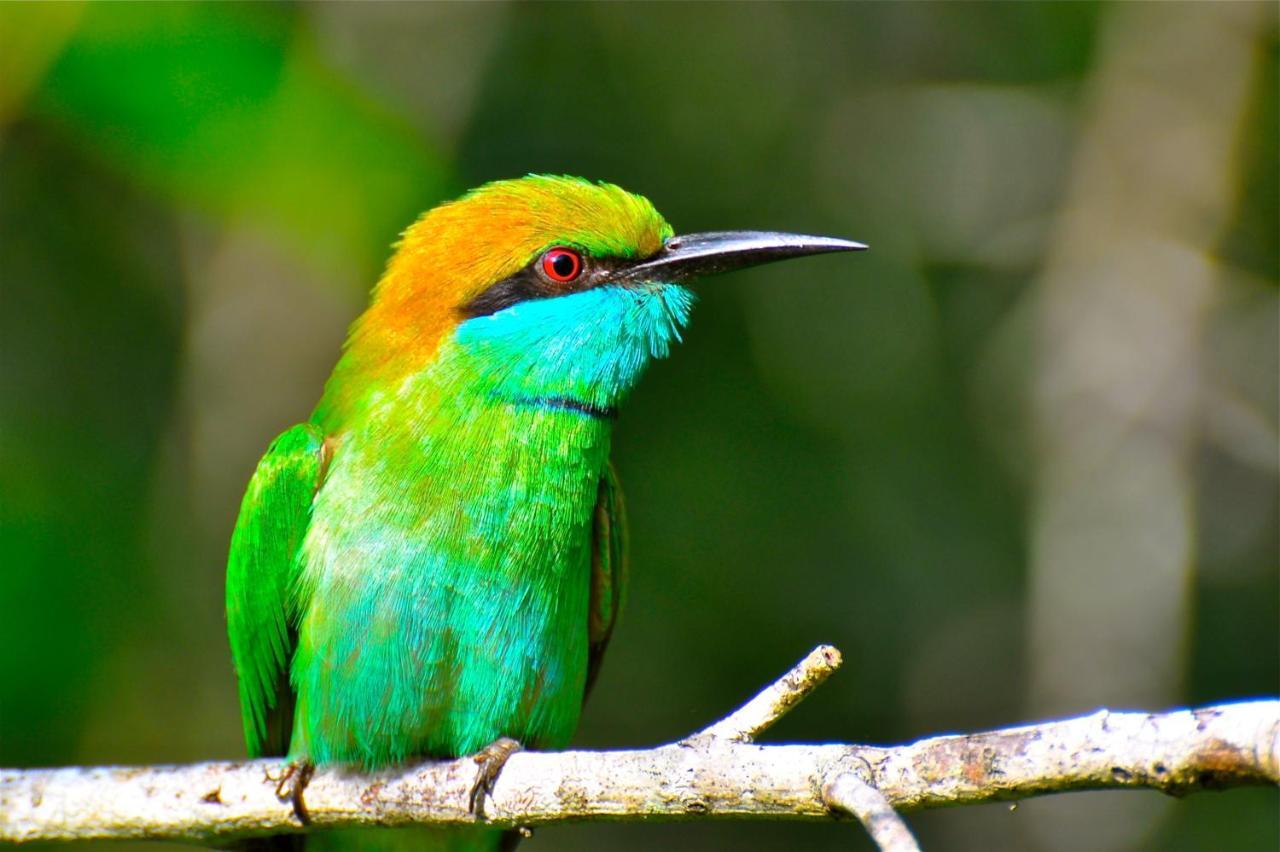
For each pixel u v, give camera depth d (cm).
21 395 1257
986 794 555
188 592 1252
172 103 955
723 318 1422
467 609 811
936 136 1453
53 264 1286
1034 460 1327
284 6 1043
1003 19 1462
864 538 1436
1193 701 1434
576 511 838
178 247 1299
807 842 1418
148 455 1282
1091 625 1262
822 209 1436
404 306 861
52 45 935
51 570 1113
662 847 1412
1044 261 1394
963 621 1435
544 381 836
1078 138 1402
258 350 1284
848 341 1438
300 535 850
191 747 1233
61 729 1076
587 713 1395
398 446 826
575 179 889
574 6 1384
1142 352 1305
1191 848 1352
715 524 1409
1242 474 1449
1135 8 1385
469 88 1321
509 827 734
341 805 791
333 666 812
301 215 987
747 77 1423
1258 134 1438
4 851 802
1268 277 1435
